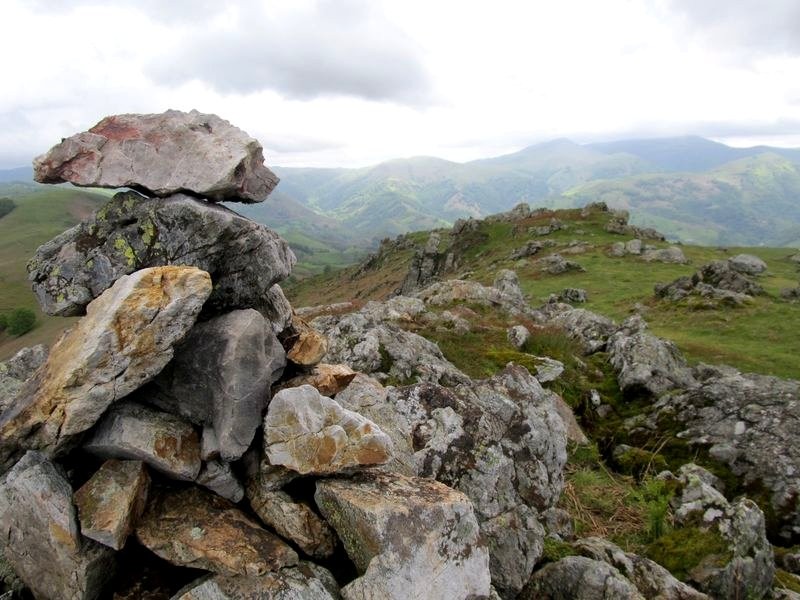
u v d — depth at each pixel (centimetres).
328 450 100
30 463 97
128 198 110
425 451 124
